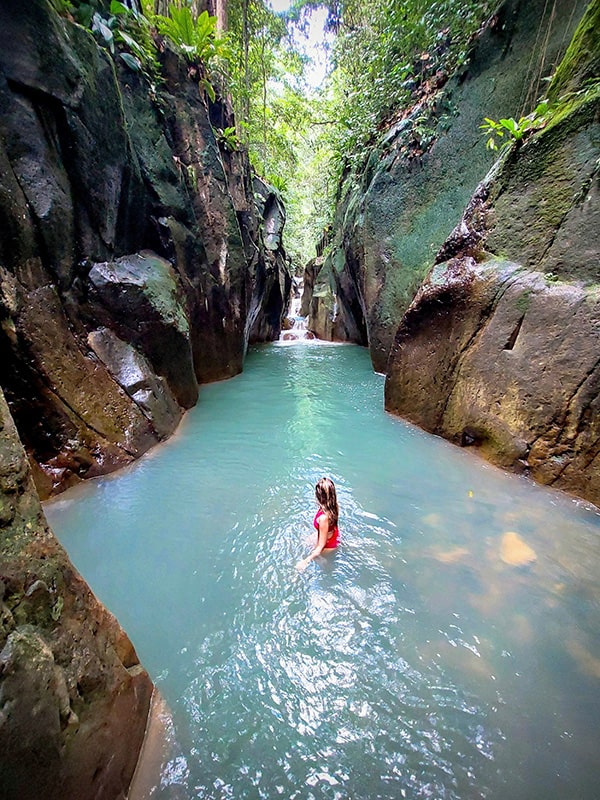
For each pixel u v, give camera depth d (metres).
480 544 3.55
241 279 10.34
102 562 3.42
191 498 4.39
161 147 7.59
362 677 2.42
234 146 11.15
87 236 5.42
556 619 2.78
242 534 3.79
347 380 9.80
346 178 14.03
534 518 3.89
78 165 5.11
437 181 8.40
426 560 3.38
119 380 5.46
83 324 5.29
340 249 14.48
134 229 6.84
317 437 6.03
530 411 4.59
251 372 10.88
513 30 7.04
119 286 5.76
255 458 5.36
